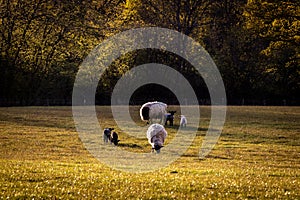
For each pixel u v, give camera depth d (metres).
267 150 41.69
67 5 95.06
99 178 22.70
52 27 93.38
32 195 18.28
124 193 19.33
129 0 104.75
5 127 54.31
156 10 106.00
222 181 22.75
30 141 43.69
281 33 72.06
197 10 107.38
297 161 36.03
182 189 20.56
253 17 73.06
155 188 20.59
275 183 23.02
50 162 30.25
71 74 94.88
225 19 112.81
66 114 69.88
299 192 20.95
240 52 110.88
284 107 90.56
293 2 70.12
